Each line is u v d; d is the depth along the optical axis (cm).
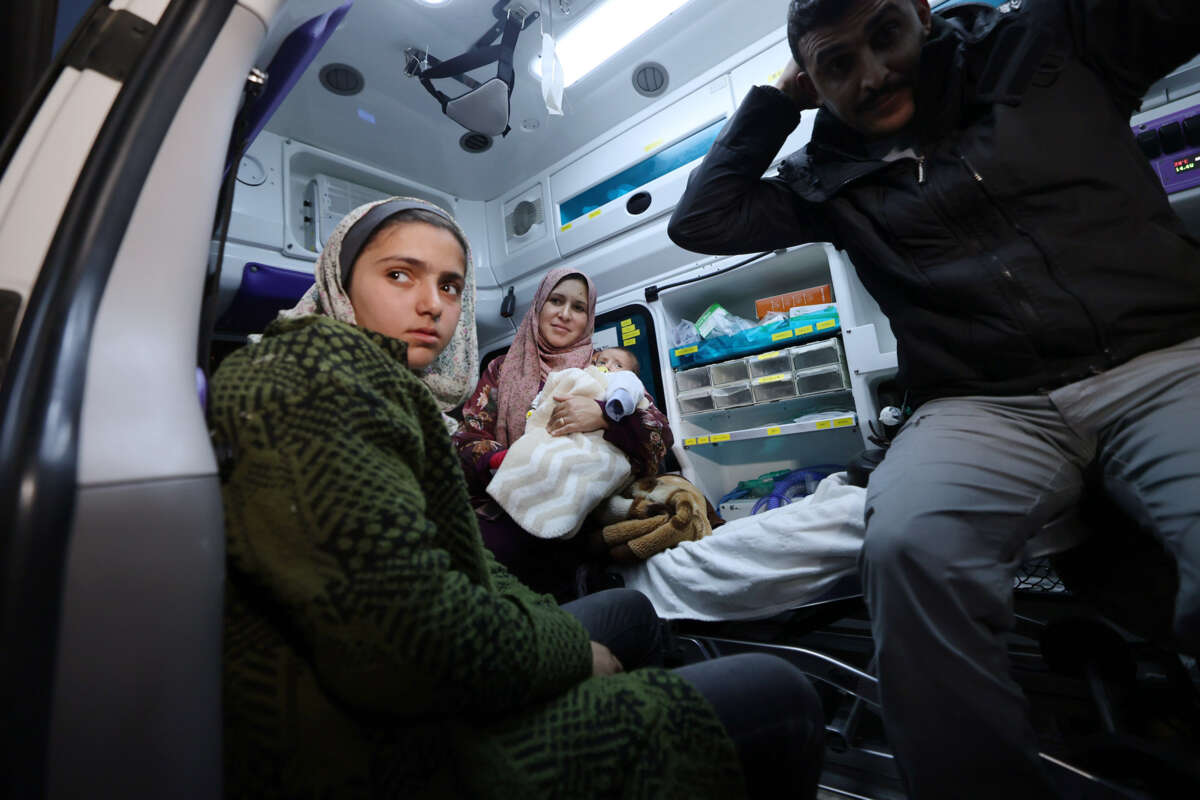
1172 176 158
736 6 229
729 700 58
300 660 44
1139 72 105
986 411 104
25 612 31
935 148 114
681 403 276
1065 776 90
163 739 35
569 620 60
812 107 141
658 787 48
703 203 145
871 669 131
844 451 260
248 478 43
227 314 268
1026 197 103
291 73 73
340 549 41
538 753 46
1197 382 85
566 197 306
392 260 79
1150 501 82
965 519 87
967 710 77
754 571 135
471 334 113
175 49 49
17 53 83
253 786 40
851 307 209
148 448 38
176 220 46
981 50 110
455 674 42
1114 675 112
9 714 30
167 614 37
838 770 122
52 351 37
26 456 33
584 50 245
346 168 290
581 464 160
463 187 333
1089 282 96
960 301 107
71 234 41
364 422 46
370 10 217
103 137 45
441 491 57
